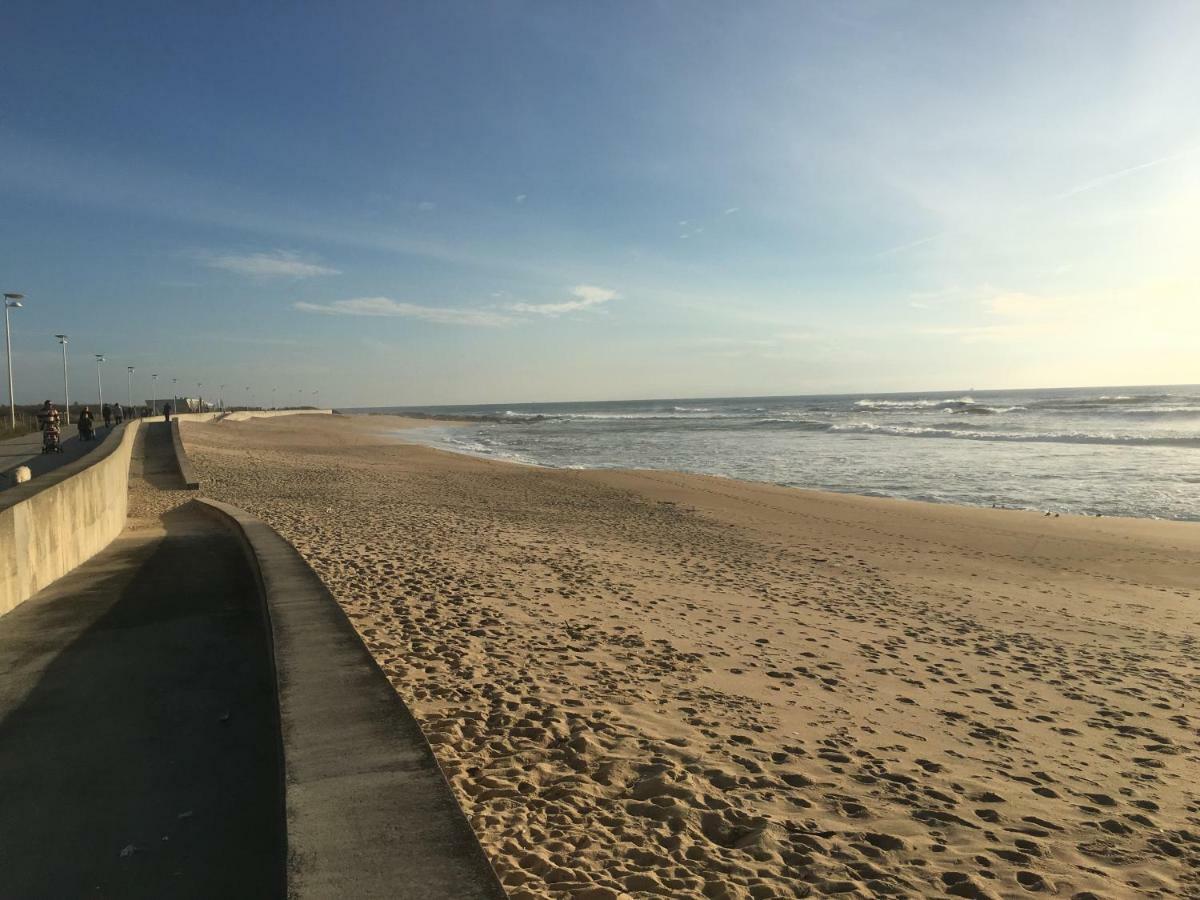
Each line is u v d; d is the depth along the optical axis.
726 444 47.91
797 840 3.58
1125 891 3.38
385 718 3.09
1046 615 9.87
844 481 27.53
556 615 7.81
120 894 2.62
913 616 9.38
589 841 3.42
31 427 41.59
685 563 12.38
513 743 4.46
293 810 2.37
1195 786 4.75
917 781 4.49
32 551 6.96
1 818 3.11
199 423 57.31
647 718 5.09
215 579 7.65
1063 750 5.28
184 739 3.87
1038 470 28.77
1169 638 8.85
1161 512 20.14
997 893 3.27
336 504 18.06
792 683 6.28
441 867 2.08
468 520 16.19
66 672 4.86
